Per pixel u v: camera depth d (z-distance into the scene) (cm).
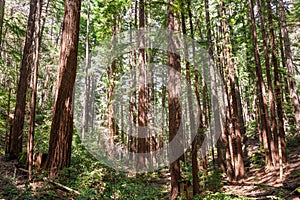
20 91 1069
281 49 1587
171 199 749
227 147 1199
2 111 1538
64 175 725
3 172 768
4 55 1588
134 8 1783
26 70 1088
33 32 1111
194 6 1245
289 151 1242
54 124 781
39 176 700
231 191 946
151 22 1503
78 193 648
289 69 1525
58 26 2144
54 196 625
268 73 1133
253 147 1648
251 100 1980
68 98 801
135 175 1091
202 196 794
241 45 1395
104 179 823
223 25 1284
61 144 772
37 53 836
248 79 1842
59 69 808
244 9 1333
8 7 1514
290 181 895
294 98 1521
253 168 1258
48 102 1872
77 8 848
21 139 1027
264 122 1202
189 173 1011
